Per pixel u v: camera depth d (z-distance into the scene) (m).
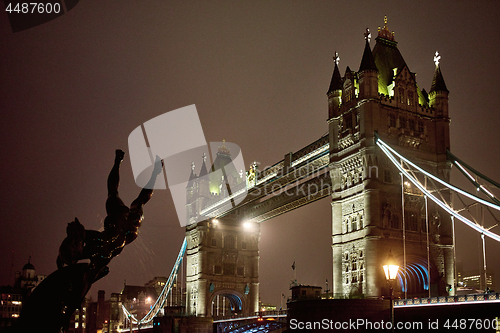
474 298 58.56
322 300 71.50
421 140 85.19
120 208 25.45
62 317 22.86
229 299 148.12
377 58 89.69
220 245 141.62
